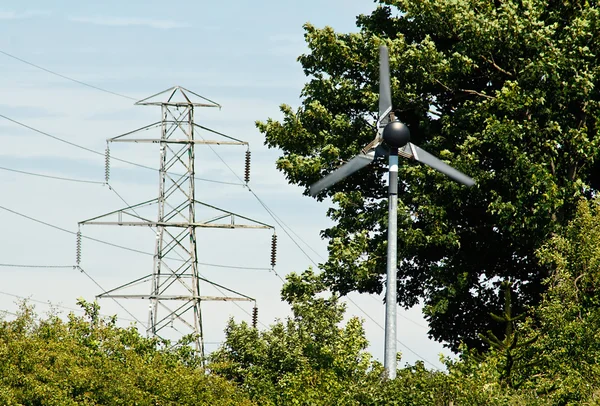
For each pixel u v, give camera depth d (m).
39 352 83.88
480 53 117.75
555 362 84.12
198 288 164.88
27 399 80.06
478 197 116.94
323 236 124.75
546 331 88.19
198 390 88.62
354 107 126.06
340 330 96.62
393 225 90.06
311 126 125.19
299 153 124.69
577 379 80.19
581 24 113.06
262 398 91.69
